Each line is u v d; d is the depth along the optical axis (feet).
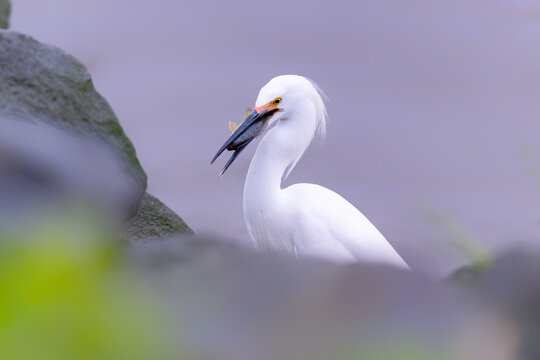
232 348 6.43
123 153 27.30
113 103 94.89
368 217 73.87
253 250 8.04
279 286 7.09
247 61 105.50
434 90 98.17
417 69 102.42
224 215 74.08
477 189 77.36
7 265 6.00
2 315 5.82
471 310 7.04
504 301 7.30
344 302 6.91
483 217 71.77
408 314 6.83
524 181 77.71
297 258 7.88
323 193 40.06
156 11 117.29
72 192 8.27
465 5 116.57
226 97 97.19
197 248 7.94
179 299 6.76
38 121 22.79
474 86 98.68
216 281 7.11
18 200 7.30
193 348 6.27
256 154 39.96
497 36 109.29
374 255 37.45
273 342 6.54
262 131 39.42
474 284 7.93
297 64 105.19
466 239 26.30
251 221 40.29
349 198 77.20
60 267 6.14
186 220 73.36
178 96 96.68
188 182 79.36
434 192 77.25
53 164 8.54
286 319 6.72
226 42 109.81
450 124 90.99
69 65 26.94
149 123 90.79
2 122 9.89
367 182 79.87
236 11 116.67
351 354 6.45
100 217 7.39
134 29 112.37
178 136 88.33
